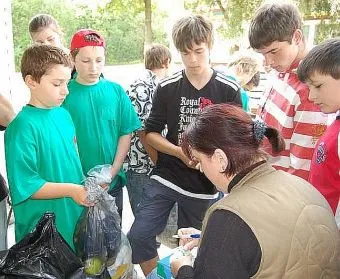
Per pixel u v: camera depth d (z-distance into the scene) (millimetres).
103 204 1745
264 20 1508
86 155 1975
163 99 1939
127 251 1905
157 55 2494
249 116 967
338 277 933
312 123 1458
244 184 905
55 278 1386
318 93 1198
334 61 1124
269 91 1716
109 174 1781
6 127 1742
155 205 1992
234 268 804
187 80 1885
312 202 919
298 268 839
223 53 5594
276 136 971
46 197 1589
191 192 1965
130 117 2082
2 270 1354
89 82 1958
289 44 1507
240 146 896
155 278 1462
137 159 2330
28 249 1430
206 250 840
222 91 1854
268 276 817
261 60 3318
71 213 1764
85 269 1704
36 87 1598
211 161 923
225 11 5746
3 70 3020
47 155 1620
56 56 1591
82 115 1942
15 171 1541
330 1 5215
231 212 835
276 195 878
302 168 1497
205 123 929
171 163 1979
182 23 1792
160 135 2004
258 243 805
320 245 881
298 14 1526
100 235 1726
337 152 1210
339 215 1224
